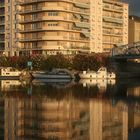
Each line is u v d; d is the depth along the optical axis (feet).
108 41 517.96
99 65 417.08
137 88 271.28
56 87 270.26
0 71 365.20
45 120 125.59
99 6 499.92
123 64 440.04
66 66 410.52
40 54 425.28
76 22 458.50
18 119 127.03
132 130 109.50
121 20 541.34
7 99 186.80
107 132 106.73
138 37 629.92
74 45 458.50
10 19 480.23
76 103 174.19
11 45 479.41
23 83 312.91
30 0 453.17
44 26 441.27
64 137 100.68
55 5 437.58
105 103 175.63
